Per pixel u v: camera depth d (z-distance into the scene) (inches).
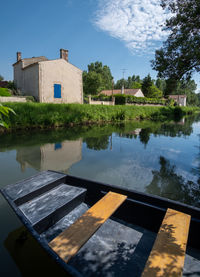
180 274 56.6
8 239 92.8
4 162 238.1
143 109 1136.8
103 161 252.1
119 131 555.5
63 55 945.5
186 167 231.9
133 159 264.8
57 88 894.4
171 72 380.8
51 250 61.0
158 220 96.7
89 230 74.5
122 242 90.4
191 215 88.7
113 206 92.5
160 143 384.2
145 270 57.7
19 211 81.6
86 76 2422.5
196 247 86.5
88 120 734.5
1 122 79.7
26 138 402.9
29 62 1014.4
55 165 231.1
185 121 1039.0
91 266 75.8
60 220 99.3
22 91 988.6
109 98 1301.7
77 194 112.8
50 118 574.9
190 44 319.9
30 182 116.9
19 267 75.5
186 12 323.0
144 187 171.3
